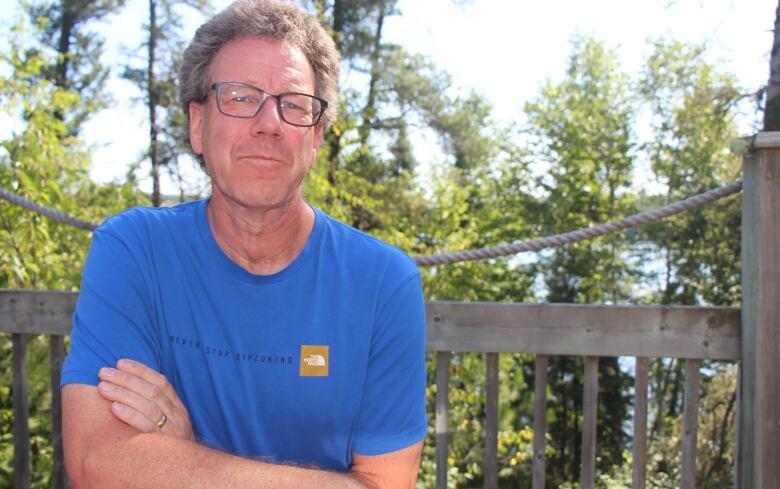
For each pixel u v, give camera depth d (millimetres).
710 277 17328
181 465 1299
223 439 1506
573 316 2459
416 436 1573
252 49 1473
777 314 2256
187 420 1434
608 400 18297
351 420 1539
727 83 16438
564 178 19141
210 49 1500
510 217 19234
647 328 2424
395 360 1559
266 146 1447
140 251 1508
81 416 1351
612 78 19219
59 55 8719
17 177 5559
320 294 1527
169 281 1502
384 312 1552
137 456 1305
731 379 14094
